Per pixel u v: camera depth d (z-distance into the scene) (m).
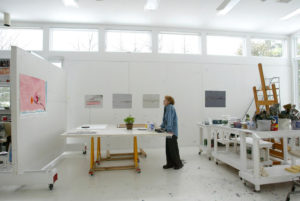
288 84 5.80
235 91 5.56
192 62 5.37
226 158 3.30
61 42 5.10
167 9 4.27
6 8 4.13
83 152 4.55
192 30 5.41
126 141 5.02
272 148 3.70
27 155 2.74
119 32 5.27
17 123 2.49
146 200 2.31
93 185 2.75
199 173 3.21
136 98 5.11
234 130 3.00
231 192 2.51
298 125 2.70
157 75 5.21
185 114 5.31
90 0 3.85
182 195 2.43
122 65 5.09
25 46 4.97
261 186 2.69
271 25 5.18
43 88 3.27
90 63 4.99
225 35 5.61
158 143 5.15
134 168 3.47
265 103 2.98
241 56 5.61
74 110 4.91
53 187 2.68
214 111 5.44
